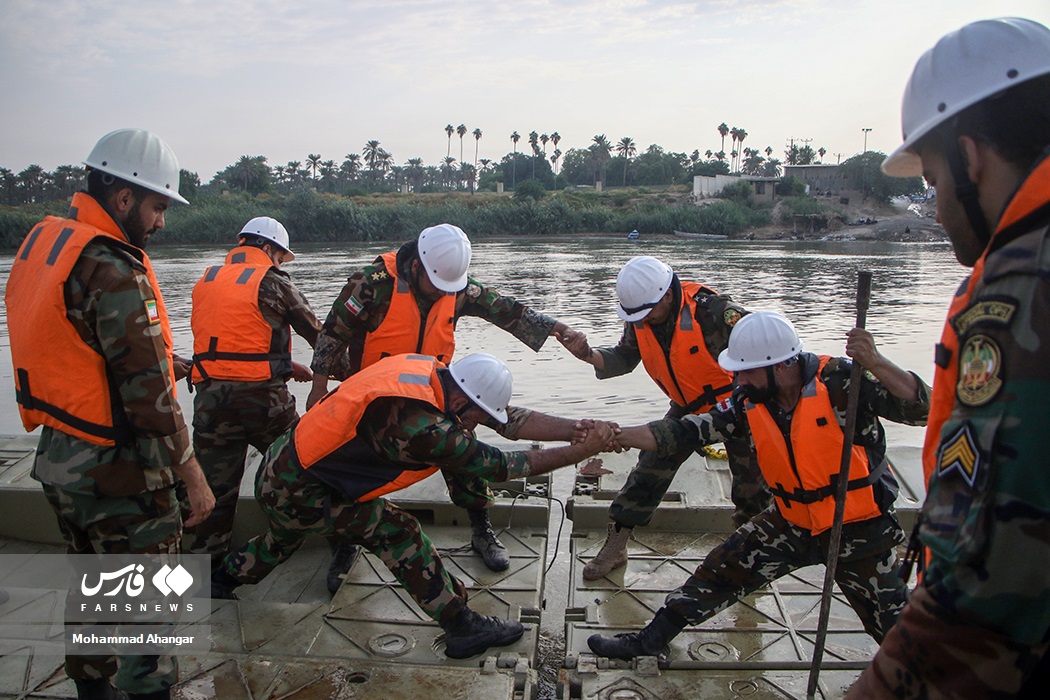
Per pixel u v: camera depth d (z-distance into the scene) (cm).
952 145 139
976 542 115
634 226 6369
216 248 4338
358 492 345
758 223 6644
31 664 347
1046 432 110
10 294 295
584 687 341
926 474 144
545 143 11738
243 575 399
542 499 505
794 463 320
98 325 275
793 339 323
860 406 322
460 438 335
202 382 441
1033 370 112
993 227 137
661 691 337
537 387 1217
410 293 442
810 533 331
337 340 454
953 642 119
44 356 278
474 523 457
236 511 503
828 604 309
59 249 277
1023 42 135
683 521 494
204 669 341
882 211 7544
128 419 286
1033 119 131
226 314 438
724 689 338
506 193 9412
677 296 425
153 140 295
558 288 2505
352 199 7200
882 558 327
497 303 490
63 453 286
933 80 142
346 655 368
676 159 11412
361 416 338
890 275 3014
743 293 2442
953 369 135
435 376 348
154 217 299
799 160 12456
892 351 1524
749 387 329
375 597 416
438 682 332
